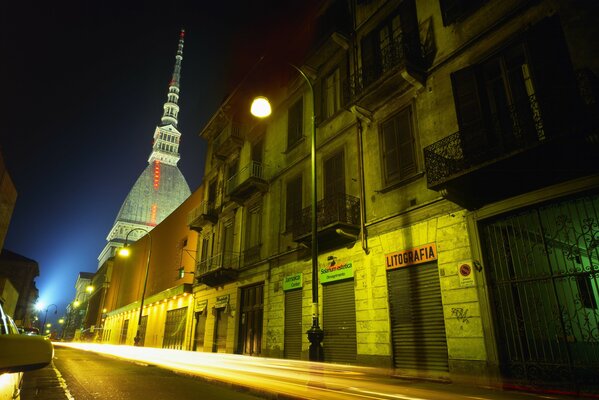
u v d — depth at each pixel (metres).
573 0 7.89
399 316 10.60
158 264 37.34
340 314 12.69
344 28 14.83
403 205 11.17
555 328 7.35
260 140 20.98
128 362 14.80
